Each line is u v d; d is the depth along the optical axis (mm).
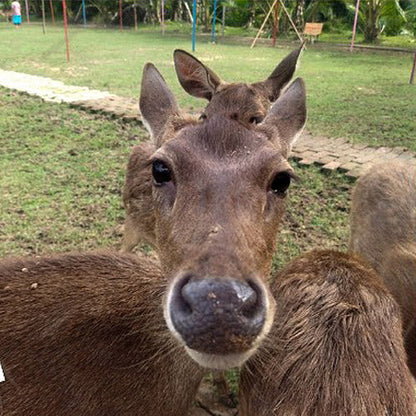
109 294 461
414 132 1474
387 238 663
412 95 2012
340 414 327
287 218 963
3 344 429
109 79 2229
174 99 534
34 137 1373
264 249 355
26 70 2471
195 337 289
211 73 1071
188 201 351
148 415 453
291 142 506
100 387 432
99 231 906
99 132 1422
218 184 348
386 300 363
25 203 993
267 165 365
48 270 482
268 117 504
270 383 357
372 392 332
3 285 464
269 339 363
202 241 319
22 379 422
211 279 291
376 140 1389
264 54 3293
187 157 365
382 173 730
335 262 387
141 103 534
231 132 378
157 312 446
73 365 430
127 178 785
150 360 445
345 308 351
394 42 4184
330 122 1582
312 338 350
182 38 4297
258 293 304
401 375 347
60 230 903
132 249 817
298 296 367
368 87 2180
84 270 486
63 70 2486
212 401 582
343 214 978
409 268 597
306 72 2568
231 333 285
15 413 418
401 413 342
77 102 1726
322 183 1110
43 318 443
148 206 726
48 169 1159
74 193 1045
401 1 4500
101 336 440
